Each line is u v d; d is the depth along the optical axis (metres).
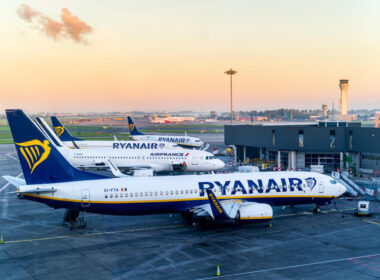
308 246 32.09
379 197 51.50
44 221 40.75
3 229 37.72
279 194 40.88
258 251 30.91
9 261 29.02
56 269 27.41
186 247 32.03
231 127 85.81
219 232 36.47
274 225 38.84
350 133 68.00
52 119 95.56
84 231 36.88
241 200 39.22
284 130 73.12
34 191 32.91
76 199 34.50
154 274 26.39
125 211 36.19
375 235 35.19
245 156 86.19
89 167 72.81
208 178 39.59
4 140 173.88
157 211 37.47
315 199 42.66
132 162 72.44
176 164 71.88
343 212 44.16
